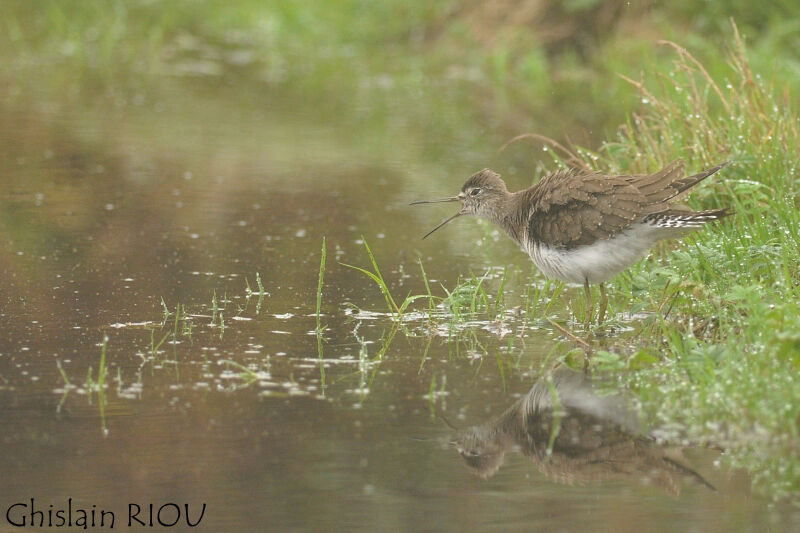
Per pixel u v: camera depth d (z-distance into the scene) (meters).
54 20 31.19
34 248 14.66
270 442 9.20
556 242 11.84
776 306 10.67
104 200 16.98
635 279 11.93
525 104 24.28
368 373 10.78
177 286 13.39
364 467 8.81
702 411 9.67
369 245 15.44
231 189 17.91
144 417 9.62
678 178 11.76
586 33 26.73
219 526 7.96
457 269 14.53
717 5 24.66
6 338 11.48
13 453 8.91
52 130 21.08
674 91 16.92
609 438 9.37
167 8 34.03
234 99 24.58
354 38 30.81
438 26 30.03
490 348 11.56
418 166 19.55
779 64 21.91
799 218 12.87
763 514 8.16
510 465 8.95
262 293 13.22
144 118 22.42
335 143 21.06
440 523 8.02
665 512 8.21
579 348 11.40
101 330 11.80
